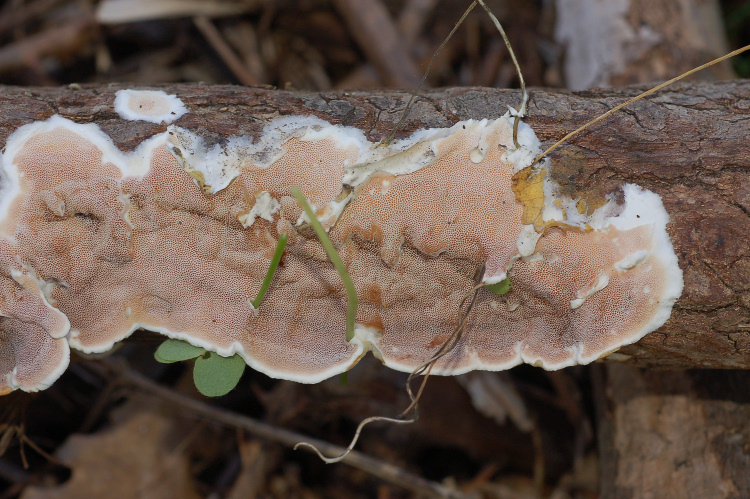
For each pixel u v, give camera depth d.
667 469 0.19
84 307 0.18
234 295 0.18
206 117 0.18
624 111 0.18
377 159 0.18
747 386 0.19
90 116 0.18
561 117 0.18
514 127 0.18
